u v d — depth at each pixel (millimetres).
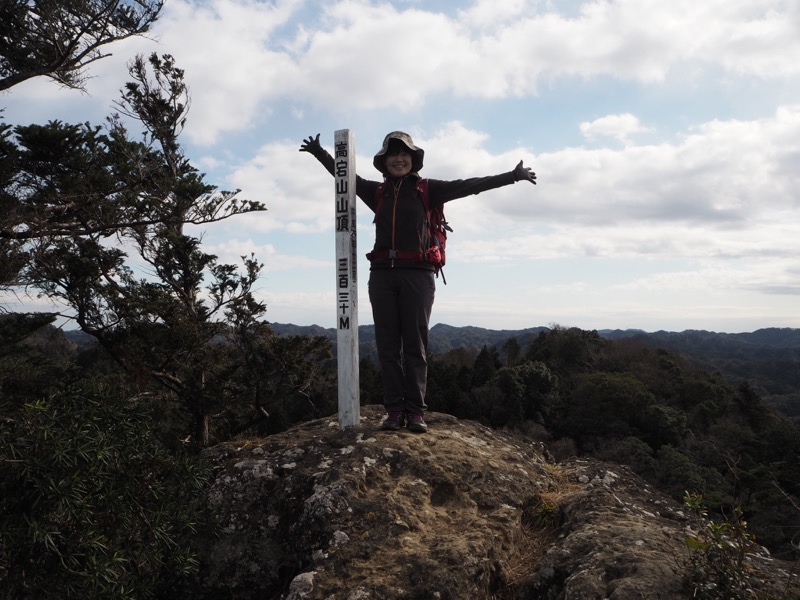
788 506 15617
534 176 3852
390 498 3201
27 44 11211
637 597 2211
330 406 25312
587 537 2791
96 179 10766
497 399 40344
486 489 3443
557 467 4289
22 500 3119
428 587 2506
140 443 3707
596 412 38469
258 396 15102
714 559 2336
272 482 3631
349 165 4184
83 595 2973
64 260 11398
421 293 4082
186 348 13617
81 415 3488
